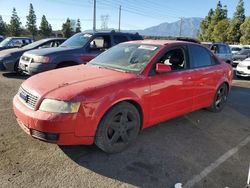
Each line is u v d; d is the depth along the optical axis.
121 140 3.81
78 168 3.33
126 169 3.36
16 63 9.24
